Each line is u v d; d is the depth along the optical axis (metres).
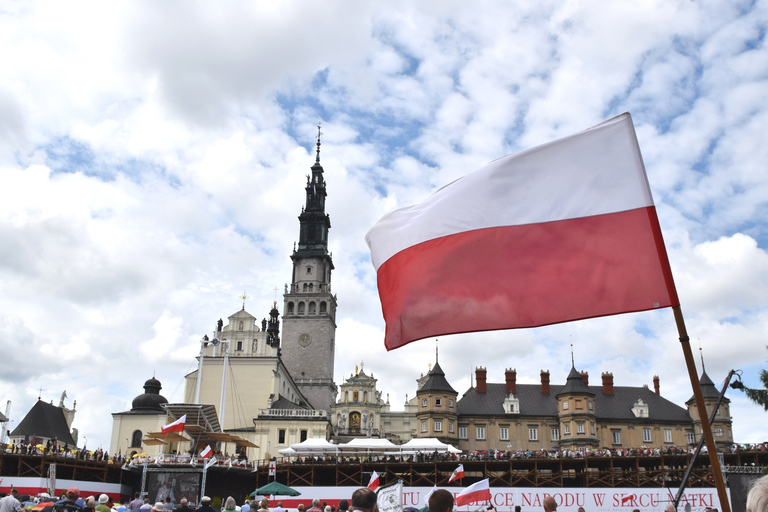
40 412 108.12
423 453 85.75
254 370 118.31
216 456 81.75
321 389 146.25
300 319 151.25
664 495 67.31
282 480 85.25
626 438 108.38
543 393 114.00
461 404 111.31
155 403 116.56
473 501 33.19
